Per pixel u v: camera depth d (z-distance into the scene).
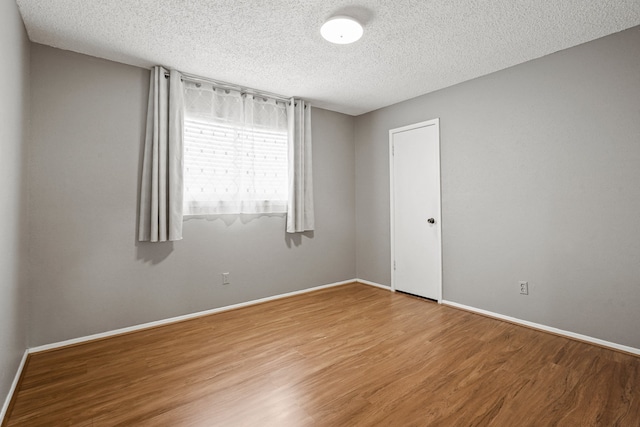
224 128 3.40
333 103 4.12
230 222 3.48
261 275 3.73
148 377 2.06
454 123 3.48
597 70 2.51
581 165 2.59
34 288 2.45
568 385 1.93
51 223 2.52
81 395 1.86
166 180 2.99
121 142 2.84
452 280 3.52
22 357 2.23
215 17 2.21
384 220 4.33
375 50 2.70
